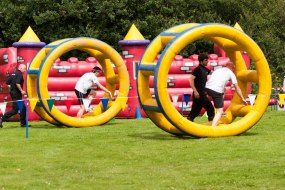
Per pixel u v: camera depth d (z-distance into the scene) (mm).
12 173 17828
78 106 35281
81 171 17953
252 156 19516
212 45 54750
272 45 54906
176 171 17609
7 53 36000
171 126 24984
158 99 23422
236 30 24344
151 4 51531
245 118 24500
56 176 17297
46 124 32406
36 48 34938
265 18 57406
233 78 24375
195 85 25469
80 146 22688
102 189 15602
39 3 50375
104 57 32469
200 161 18984
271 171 17109
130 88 35531
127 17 51250
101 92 35375
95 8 50594
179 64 35625
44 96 29797
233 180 16172
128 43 35562
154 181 16344
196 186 15664
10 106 35500
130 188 15617
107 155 20578
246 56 36344
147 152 20906
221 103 24312
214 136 23859
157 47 25094
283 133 25016
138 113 35312
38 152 21469
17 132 28172
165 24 51156
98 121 30562
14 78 30781
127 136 25469
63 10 49844
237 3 57031
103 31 51188
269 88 24844
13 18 51750
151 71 23984
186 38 23547
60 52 30219
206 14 54594
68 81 35156
